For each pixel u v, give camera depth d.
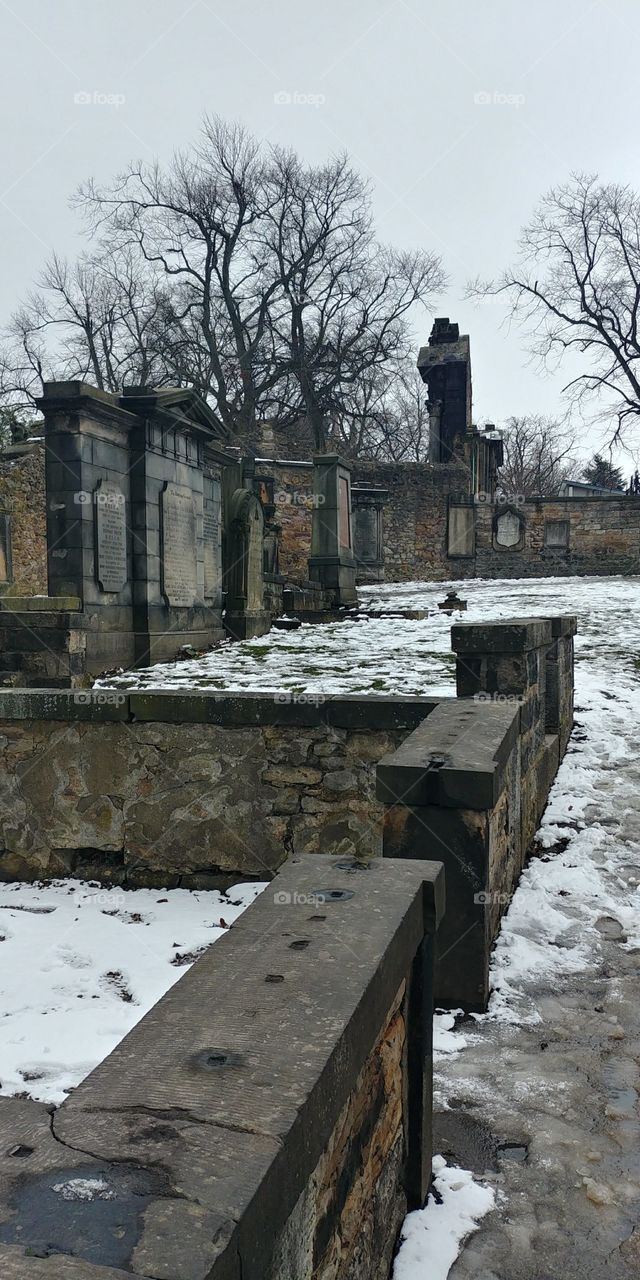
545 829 5.64
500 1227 2.26
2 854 5.71
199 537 13.95
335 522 19.81
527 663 5.19
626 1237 2.23
